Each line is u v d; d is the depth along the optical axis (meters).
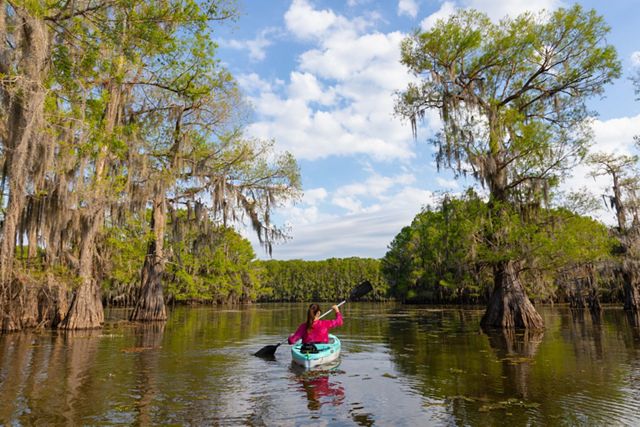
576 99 22.19
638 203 32.97
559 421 6.36
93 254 22.52
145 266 26.50
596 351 13.30
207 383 8.93
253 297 80.62
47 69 12.00
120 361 11.59
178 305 64.44
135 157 21.66
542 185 20.20
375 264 107.94
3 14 10.14
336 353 12.05
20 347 14.25
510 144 21.16
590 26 21.00
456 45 22.12
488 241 20.98
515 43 21.62
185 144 24.09
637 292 35.69
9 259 14.12
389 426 6.14
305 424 6.24
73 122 13.70
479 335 18.52
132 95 21.81
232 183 27.39
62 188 16.09
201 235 28.84
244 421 6.37
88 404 7.26
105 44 12.89
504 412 6.81
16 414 6.68
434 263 57.12
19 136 10.97
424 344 15.49
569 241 18.95
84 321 20.53
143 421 6.35
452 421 6.38
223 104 25.31
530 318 21.03
